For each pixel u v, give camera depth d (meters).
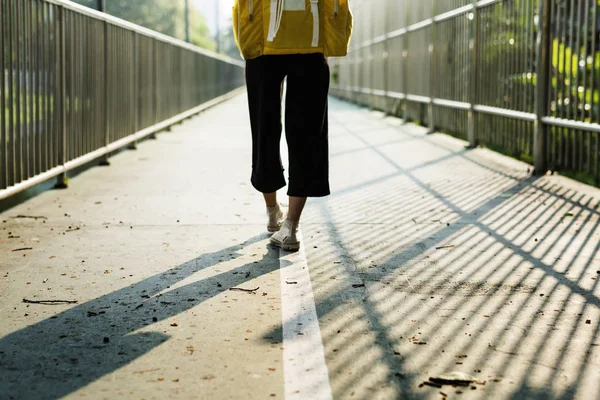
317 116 3.69
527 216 4.62
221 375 2.23
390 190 5.63
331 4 3.64
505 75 7.66
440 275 3.34
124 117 7.91
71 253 3.75
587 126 5.71
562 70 6.11
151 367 2.30
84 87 6.31
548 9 6.29
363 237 4.11
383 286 3.18
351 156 7.76
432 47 10.66
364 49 18.33
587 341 2.51
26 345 2.49
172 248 3.85
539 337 2.55
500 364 2.32
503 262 3.56
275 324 2.69
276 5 3.56
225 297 3.01
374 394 2.10
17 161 4.79
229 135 10.50
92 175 6.50
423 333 2.60
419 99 11.62
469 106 8.73
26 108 4.93
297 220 3.80
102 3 7.16
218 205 5.05
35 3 5.05
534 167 6.46
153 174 6.55
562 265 3.49
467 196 5.34
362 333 2.60
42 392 2.12
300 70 3.67
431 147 8.61
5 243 3.96
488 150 8.18
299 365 2.30
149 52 9.47
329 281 3.25
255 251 3.79
